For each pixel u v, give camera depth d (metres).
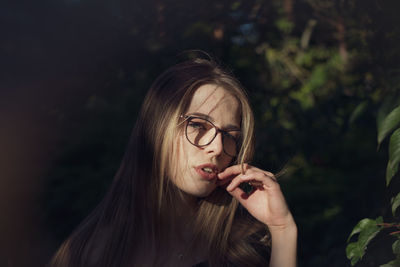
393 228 1.41
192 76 1.33
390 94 1.28
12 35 2.69
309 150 4.90
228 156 1.34
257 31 4.24
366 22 1.73
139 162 1.42
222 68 1.42
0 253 3.61
